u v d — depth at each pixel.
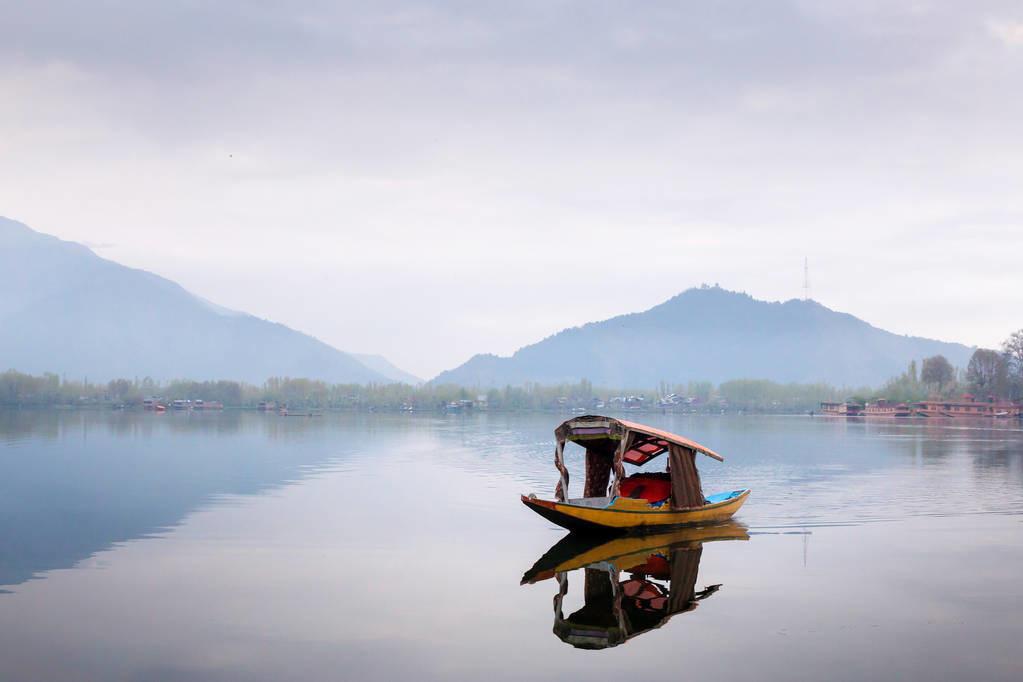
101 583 25.83
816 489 50.59
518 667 18.61
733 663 18.83
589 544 32.50
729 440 109.75
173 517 38.78
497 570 27.92
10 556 29.92
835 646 19.92
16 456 74.38
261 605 23.41
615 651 19.62
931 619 22.05
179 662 18.86
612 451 38.56
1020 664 18.67
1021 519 38.56
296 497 46.28
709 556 30.19
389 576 26.94
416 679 17.89
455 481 55.16
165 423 159.75
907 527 36.41
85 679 17.88
